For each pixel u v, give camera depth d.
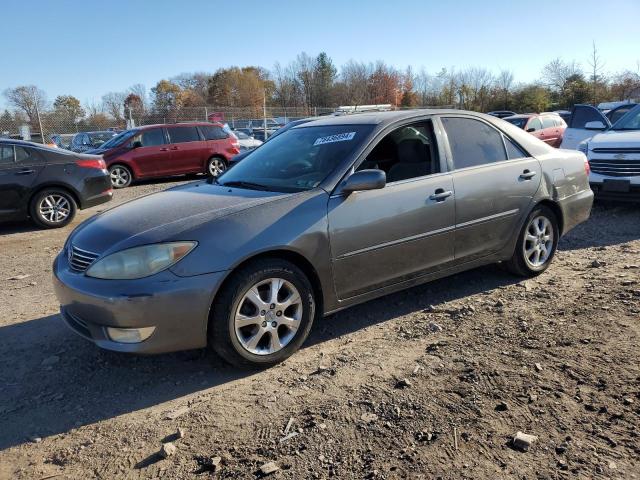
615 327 3.77
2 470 2.65
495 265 5.45
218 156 15.81
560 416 2.78
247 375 3.48
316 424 2.86
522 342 3.66
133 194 13.23
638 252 5.77
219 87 68.38
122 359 3.77
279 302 3.52
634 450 2.50
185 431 2.88
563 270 5.29
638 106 9.20
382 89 63.00
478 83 49.56
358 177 3.67
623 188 7.73
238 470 2.54
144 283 3.17
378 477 2.42
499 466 2.45
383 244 3.92
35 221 8.95
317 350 3.79
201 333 3.28
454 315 4.25
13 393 3.38
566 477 2.35
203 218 3.43
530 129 17.91
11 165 8.66
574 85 41.91
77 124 25.81
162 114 28.19
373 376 3.34
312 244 3.57
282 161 4.34
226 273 3.26
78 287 3.32
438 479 2.39
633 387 3.00
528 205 4.83
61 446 2.82
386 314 4.38
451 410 2.90
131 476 2.56
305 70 64.50
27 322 4.55
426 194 4.13
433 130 4.39
